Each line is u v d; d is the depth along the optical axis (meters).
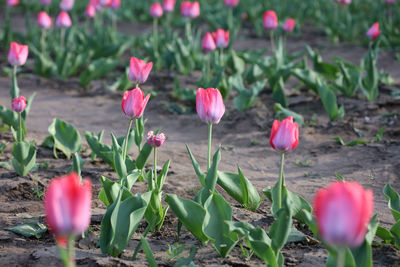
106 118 12.84
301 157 10.06
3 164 8.82
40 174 8.59
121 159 6.69
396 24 22.50
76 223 3.24
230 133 11.59
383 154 9.89
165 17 26.41
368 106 12.83
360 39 21.72
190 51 17.42
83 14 29.48
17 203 7.43
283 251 5.98
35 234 6.26
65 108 13.59
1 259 5.59
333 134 11.25
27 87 15.52
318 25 24.80
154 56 17.22
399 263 5.59
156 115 12.98
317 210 3.24
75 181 3.26
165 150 10.45
